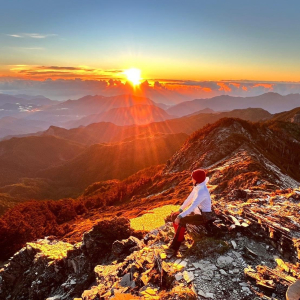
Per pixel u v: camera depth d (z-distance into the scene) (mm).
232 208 9430
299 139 91500
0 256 36281
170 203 37938
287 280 5336
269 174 41594
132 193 70000
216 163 63625
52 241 23406
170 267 6199
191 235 7562
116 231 16188
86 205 74375
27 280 16688
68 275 14625
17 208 59125
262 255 6520
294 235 6461
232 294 5180
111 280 8492
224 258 6367
